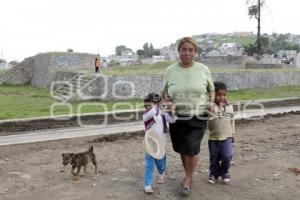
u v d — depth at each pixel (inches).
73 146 408.8
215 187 260.5
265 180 276.8
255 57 1856.5
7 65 2416.3
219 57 1712.6
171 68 241.3
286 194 254.1
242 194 251.9
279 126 504.4
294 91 1106.1
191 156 236.7
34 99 946.1
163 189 254.2
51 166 305.1
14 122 594.6
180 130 236.2
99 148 378.3
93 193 245.6
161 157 246.1
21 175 281.4
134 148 374.6
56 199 236.4
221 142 257.8
